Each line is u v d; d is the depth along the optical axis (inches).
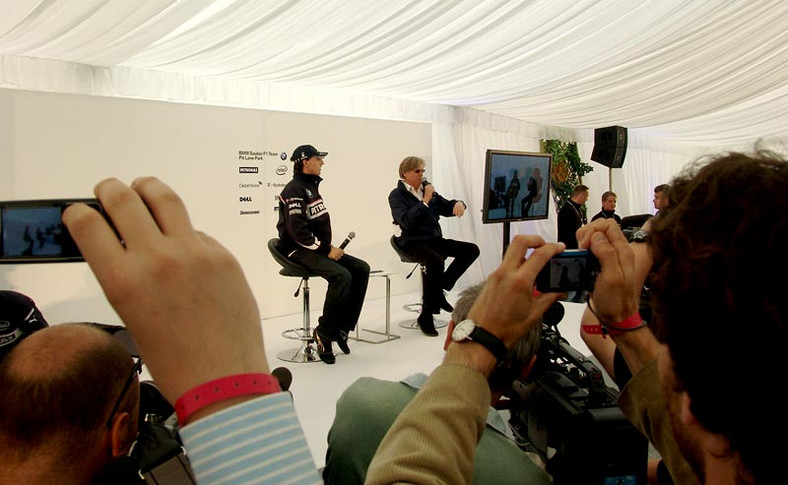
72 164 176.7
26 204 17.1
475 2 153.7
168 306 12.6
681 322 13.9
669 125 382.6
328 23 157.9
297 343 185.9
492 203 169.5
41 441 26.1
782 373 12.5
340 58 188.1
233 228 211.3
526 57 205.2
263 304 219.9
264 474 12.8
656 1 168.1
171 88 196.9
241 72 200.1
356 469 46.6
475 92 251.0
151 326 12.6
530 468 41.4
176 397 12.9
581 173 353.7
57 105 173.3
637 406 25.8
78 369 26.8
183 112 198.5
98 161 181.5
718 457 14.4
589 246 24.5
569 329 200.8
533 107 293.6
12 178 166.7
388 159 257.0
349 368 159.9
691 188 15.3
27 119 168.2
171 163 196.5
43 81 170.7
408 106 265.3
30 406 25.8
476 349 21.0
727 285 12.9
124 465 27.9
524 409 54.5
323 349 163.6
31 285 170.4
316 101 233.6
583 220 275.0
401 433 19.9
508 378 43.1
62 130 174.4
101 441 27.7
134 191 13.4
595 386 43.4
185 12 138.4
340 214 241.9
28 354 27.1
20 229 16.9
